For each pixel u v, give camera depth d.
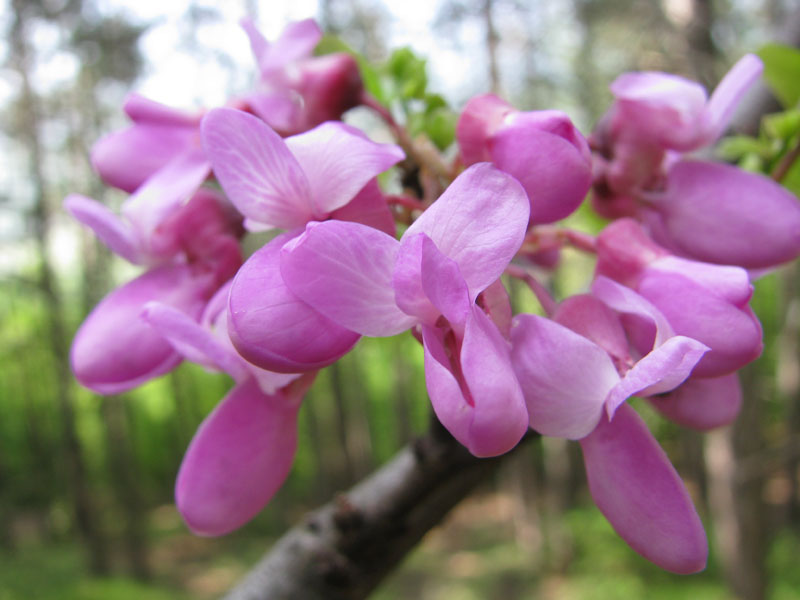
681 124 0.06
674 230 0.06
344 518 0.06
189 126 0.06
